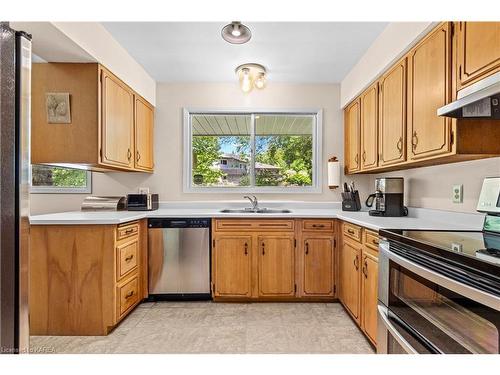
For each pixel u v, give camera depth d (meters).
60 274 2.15
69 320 2.15
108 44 2.35
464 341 0.94
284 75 3.16
